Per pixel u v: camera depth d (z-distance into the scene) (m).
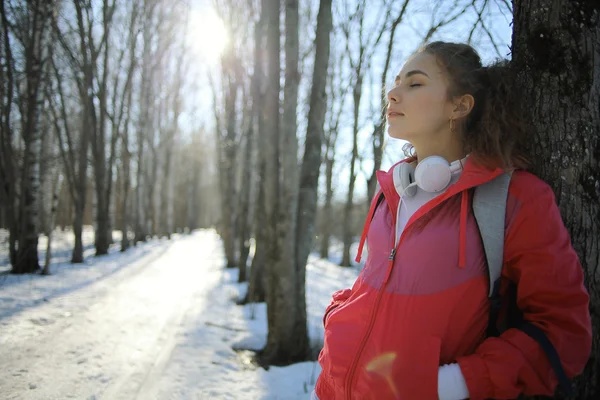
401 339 1.07
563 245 1.01
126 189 17.47
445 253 1.07
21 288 7.30
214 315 6.36
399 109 1.26
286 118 4.37
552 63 1.41
